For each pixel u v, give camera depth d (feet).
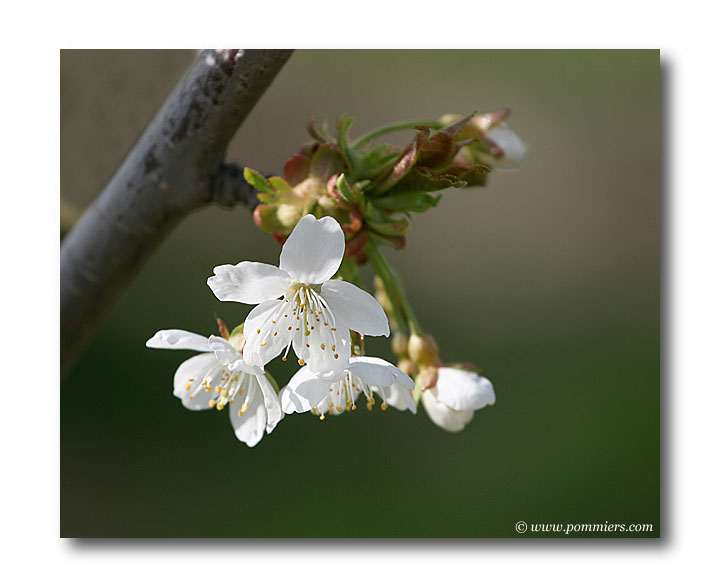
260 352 2.29
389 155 2.31
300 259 2.28
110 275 2.41
